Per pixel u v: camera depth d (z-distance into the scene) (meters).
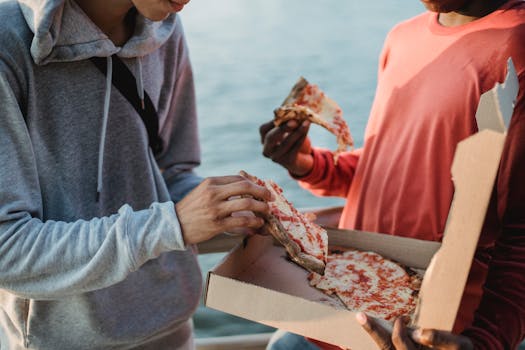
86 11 1.48
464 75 1.54
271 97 16.28
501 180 1.43
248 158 12.45
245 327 6.14
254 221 1.38
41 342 1.55
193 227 1.33
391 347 1.21
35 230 1.37
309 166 2.09
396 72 1.77
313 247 1.45
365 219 1.83
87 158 1.51
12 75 1.36
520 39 1.45
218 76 18.11
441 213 1.61
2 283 1.39
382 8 26.08
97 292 1.54
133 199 1.64
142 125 1.63
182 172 1.98
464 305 1.58
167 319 1.69
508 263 1.42
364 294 1.51
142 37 1.54
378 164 1.79
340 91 16.52
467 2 1.58
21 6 1.39
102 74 1.50
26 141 1.38
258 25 24.28
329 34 22.47
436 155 1.60
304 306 1.28
